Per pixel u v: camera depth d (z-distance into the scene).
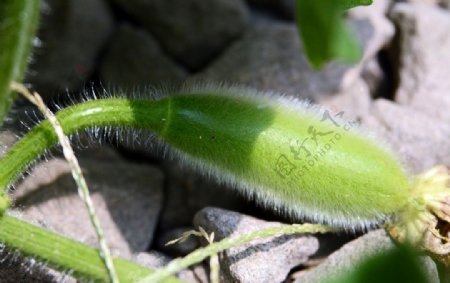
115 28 0.33
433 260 0.25
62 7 0.31
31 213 0.26
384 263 0.17
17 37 0.21
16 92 0.22
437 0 0.33
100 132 0.27
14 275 0.24
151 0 0.32
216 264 0.23
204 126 0.24
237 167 0.24
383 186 0.24
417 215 0.25
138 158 0.30
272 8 0.34
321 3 0.18
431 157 0.28
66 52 0.31
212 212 0.26
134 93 0.26
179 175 0.29
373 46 0.31
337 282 0.18
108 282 0.22
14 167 0.23
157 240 0.28
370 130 0.26
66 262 0.22
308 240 0.25
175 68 0.32
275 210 0.26
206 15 0.32
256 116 0.24
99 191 0.27
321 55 0.18
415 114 0.28
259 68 0.30
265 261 0.25
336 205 0.24
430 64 0.30
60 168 0.27
